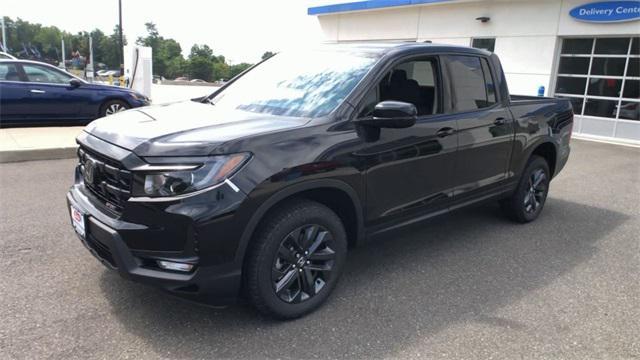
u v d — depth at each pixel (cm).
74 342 295
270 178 297
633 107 1281
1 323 311
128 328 312
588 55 1352
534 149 535
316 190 333
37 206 549
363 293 372
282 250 315
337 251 345
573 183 788
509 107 497
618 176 853
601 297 382
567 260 455
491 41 1531
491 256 457
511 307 360
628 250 487
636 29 1232
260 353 293
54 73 1076
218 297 295
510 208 548
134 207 283
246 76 453
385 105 335
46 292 352
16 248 429
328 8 1970
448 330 325
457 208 448
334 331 319
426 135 394
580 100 1387
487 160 467
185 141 290
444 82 425
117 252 287
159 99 2006
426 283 394
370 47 412
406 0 1684
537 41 1418
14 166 745
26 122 1041
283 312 322
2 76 1011
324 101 361
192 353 290
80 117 1095
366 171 351
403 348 303
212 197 279
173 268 285
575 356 302
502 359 296
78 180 365
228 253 289
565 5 1349
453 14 1606
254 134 305
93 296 349
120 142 302
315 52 437
